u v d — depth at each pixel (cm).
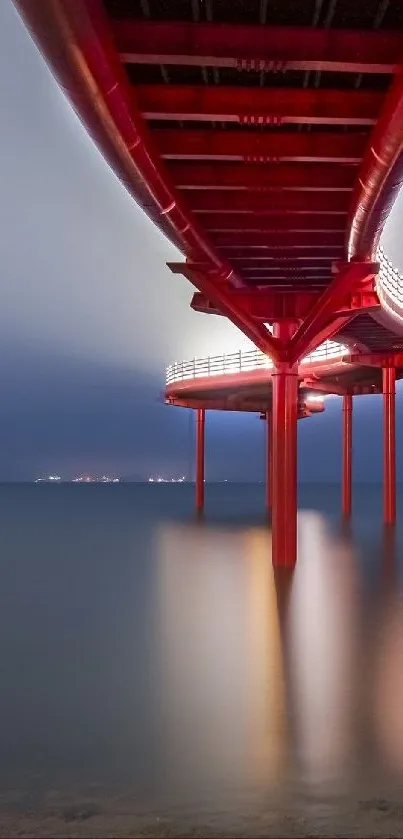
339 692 1029
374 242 1264
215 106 784
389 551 2725
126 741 858
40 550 2989
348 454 4575
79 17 491
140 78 774
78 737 873
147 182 867
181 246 1281
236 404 4978
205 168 1012
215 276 1491
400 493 13038
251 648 1296
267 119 796
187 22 643
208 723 912
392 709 956
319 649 1281
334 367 3397
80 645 1346
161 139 893
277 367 2062
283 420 2070
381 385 4119
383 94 783
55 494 12600
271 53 654
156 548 2967
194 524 4172
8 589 2019
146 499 9325
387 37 654
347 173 1013
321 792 712
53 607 1747
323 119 793
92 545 3147
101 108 643
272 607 1677
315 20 636
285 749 825
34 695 1041
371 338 2828
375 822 644
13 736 880
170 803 691
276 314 1875
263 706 974
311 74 774
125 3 627
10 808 683
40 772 772
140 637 1402
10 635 1438
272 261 1543
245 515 4856
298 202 1104
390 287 2244
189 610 1672
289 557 2175
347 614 1589
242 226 1216
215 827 636
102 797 706
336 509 6175
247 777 751
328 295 1491
